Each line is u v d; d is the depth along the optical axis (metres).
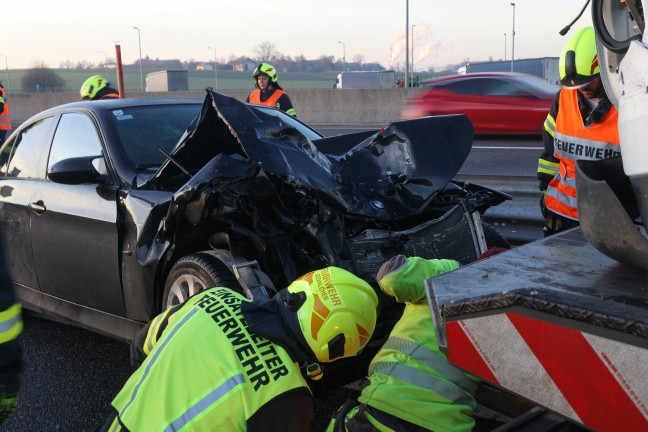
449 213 3.99
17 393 1.62
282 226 3.50
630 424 1.47
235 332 2.04
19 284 4.89
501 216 6.09
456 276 1.97
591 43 3.67
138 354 2.45
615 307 1.50
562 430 2.03
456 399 2.18
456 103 14.63
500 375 1.68
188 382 1.97
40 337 4.94
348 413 2.29
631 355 1.44
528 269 1.97
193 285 3.58
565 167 4.04
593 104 3.87
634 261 1.83
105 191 4.09
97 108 4.55
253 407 1.91
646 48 1.80
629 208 2.08
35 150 4.89
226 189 3.34
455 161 4.17
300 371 2.17
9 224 4.84
